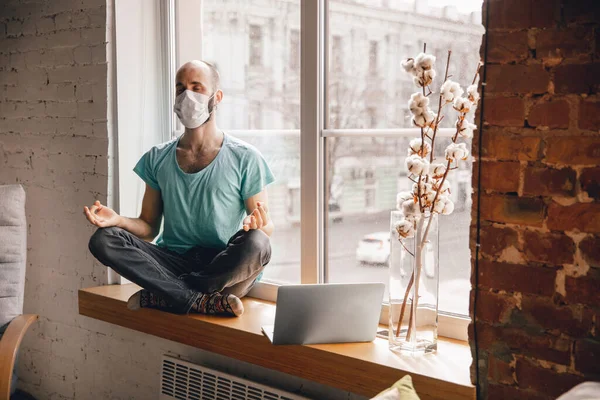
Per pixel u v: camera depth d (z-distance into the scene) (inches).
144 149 129.0
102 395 131.9
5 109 143.2
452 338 94.9
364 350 88.8
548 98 70.6
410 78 97.9
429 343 86.7
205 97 111.4
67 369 137.8
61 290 136.3
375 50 101.4
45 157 136.2
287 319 90.2
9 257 115.4
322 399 99.5
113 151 126.0
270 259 111.3
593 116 67.9
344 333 91.8
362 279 105.9
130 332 125.7
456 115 93.7
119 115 125.2
